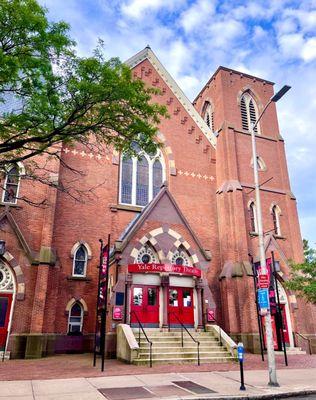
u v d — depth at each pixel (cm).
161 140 2553
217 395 936
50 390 955
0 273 1805
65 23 1130
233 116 2830
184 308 1958
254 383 1132
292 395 1003
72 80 1149
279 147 2869
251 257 2288
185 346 1691
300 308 2308
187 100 2766
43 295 1755
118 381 1096
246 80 3052
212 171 2664
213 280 2317
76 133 1209
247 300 2133
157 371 1312
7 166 1563
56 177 2017
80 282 1989
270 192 2666
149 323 1839
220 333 1786
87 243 2075
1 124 1174
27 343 1670
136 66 2695
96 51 1547
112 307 1730
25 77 1122
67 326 1888
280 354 2077
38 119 1149
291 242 2566
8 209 1881
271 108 3045
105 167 2286
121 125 1282
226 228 2392
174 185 2483
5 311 1759
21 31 1055
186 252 2061
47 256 1833
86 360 1591
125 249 1866
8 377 1148
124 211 2247
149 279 1902
